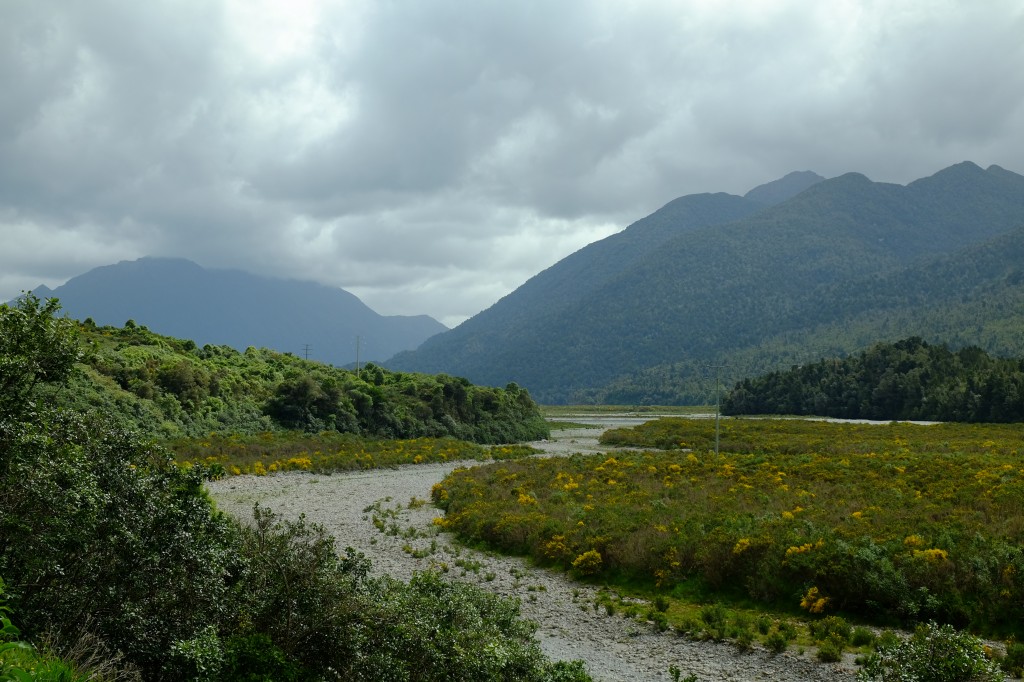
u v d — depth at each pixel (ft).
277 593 39.17
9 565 32.35
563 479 139.03
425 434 271.28
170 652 32.83
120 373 197.67
